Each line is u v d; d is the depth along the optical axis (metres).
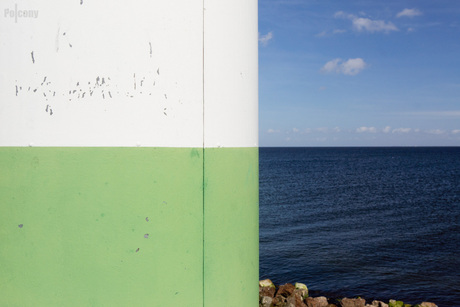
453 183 55.34
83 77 2.26
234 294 2.67
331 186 51.81
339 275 13.88
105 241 2.28
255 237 2.93
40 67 2.26
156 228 2.34
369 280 13.22
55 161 2.26
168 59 2.36
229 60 2.61
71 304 2.27
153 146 2.33
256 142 2.96
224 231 2.58
